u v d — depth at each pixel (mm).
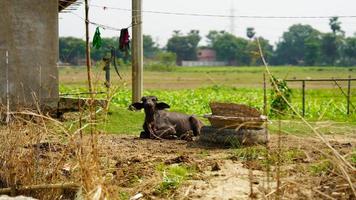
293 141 14883
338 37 157750
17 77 19938
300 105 32312
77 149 8398
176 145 16094
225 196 10375
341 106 29344
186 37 170500
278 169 7863
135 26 23500
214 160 13438
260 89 55656
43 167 9867
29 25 20172
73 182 9164
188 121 17906
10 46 19875
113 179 9781
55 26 20531
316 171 9352
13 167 9602
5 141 9898
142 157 13641
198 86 68625
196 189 10875
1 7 19766
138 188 10555
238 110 15828
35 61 20203
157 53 166375
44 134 10391
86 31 13680
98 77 9016
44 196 9086
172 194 10477
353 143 15211
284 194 7945
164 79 91125
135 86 23422
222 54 169000
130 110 21891
